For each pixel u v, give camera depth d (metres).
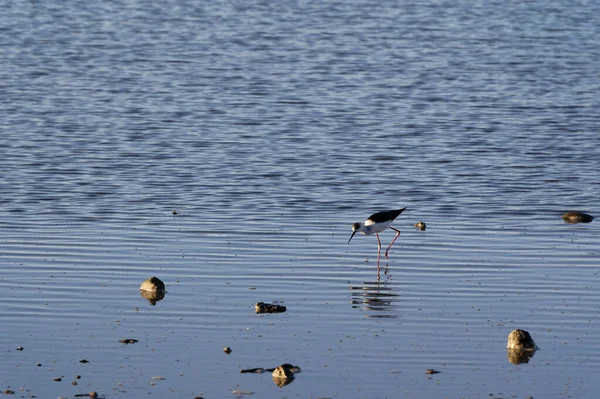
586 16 68.94
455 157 34.19
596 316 18.58
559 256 22.69
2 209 26.84
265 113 41.56
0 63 51.53
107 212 26.72
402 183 30.58
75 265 21.70
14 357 16.42
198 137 37.06
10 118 39.62
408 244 23.88
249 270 21.55
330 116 41.06
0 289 19.92
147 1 74.25
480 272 21.47
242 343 17.22
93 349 16.86
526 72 51.00
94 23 64.88
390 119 40.56
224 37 60.47
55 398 14.86
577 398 15.06
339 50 56.69
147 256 22.50
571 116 41.22
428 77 49.69
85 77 48.69
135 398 14.93
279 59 54.06
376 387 15.44
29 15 67.38
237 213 26.81
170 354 16.69
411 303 19.41
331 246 23.66
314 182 30.64
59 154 33.94
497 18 68.12
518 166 32.94
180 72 50.47
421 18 67.94
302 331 17.83
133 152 34.47
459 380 15.71
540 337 17.55
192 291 20.02
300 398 14.99
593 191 29.66
